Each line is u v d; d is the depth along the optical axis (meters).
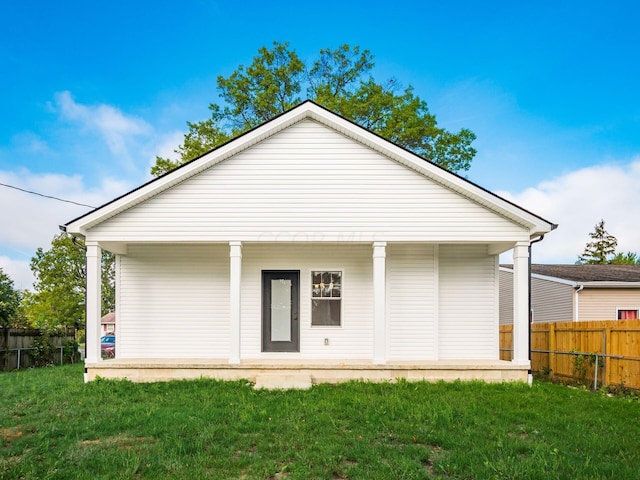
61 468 5.40
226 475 5.25
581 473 5.28
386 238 10.89
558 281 18.61
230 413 7.67
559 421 7.38
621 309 17.92
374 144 10.87
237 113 23.84
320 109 10.84
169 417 7.39
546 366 13.12
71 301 32.66
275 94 23.78
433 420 7.27
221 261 12.30
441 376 10.67
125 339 12.04
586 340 11.48
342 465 5.50
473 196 10.80
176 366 10.62
